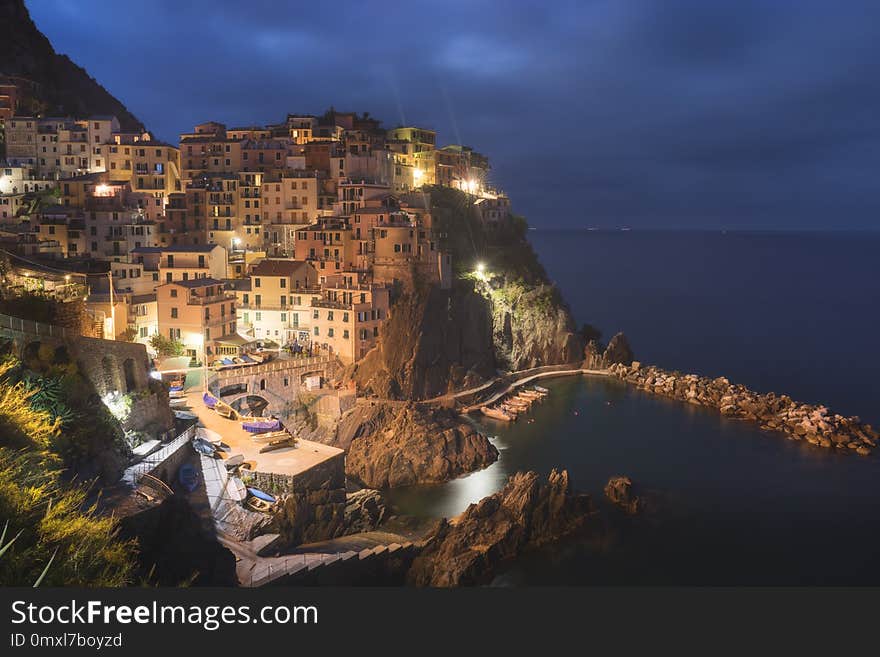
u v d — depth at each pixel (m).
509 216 171.12
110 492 56.19
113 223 125.25
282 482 75.00
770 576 70.69
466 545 72.25
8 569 30.19
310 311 117.44
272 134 167.50
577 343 155.38
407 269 123.44
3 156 162.12
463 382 123.62
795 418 116.75
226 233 145.25
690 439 111.50
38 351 62.12
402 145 170.50
